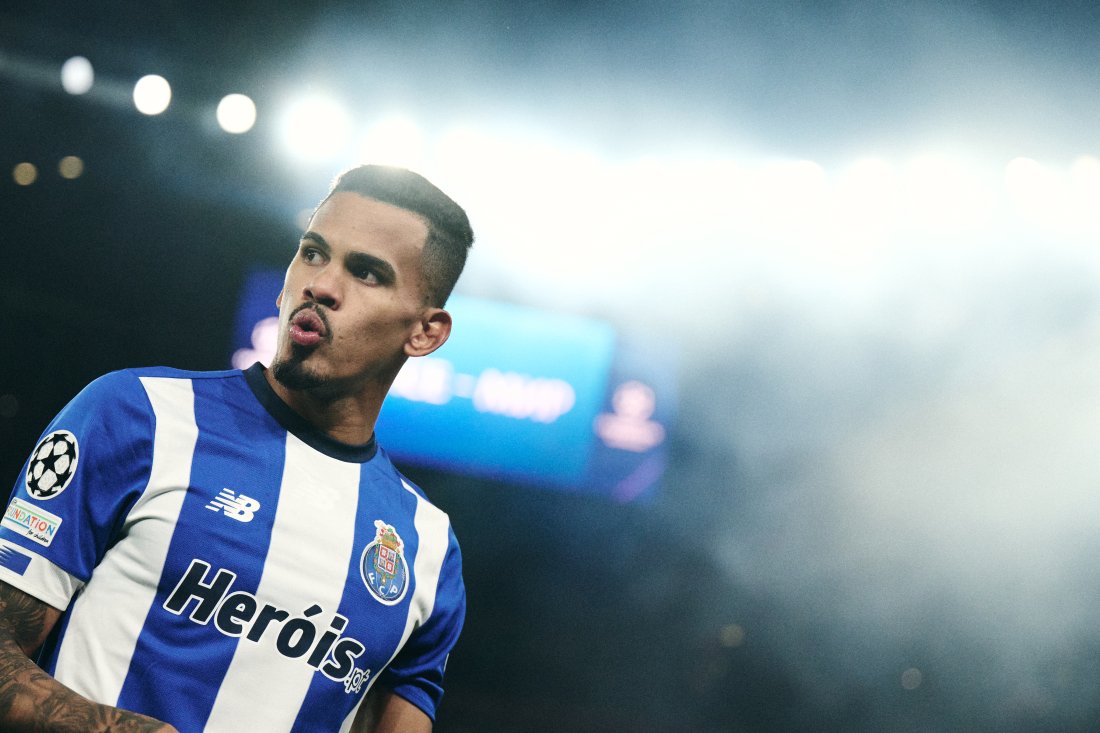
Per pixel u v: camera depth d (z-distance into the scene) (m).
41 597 5.02
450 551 6.32
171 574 5.14
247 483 5.44
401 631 5.82
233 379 5.82
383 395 6.06
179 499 5.25
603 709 31.42
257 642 5.25
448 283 6.11
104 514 5.16
